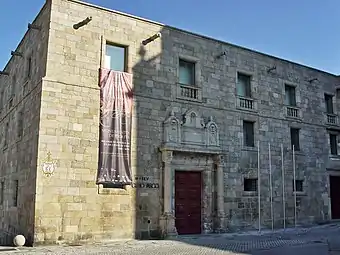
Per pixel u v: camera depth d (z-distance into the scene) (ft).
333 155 86.17
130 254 41.11
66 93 53.06
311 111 83.71
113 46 58.95
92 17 56.85
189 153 62.49
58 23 54.03
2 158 76.79
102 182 53.62
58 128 51.70
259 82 75.05
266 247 47.73
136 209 56.24
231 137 68.80
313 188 80.33
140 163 57.93
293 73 81.61
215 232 63.46
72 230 50.49
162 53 63.10
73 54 54.49
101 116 55.16
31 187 50.93
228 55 71.26
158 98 61.31
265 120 74.43
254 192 69.97
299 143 80.28
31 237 48.29
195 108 65.16
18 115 65.26
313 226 75.05
